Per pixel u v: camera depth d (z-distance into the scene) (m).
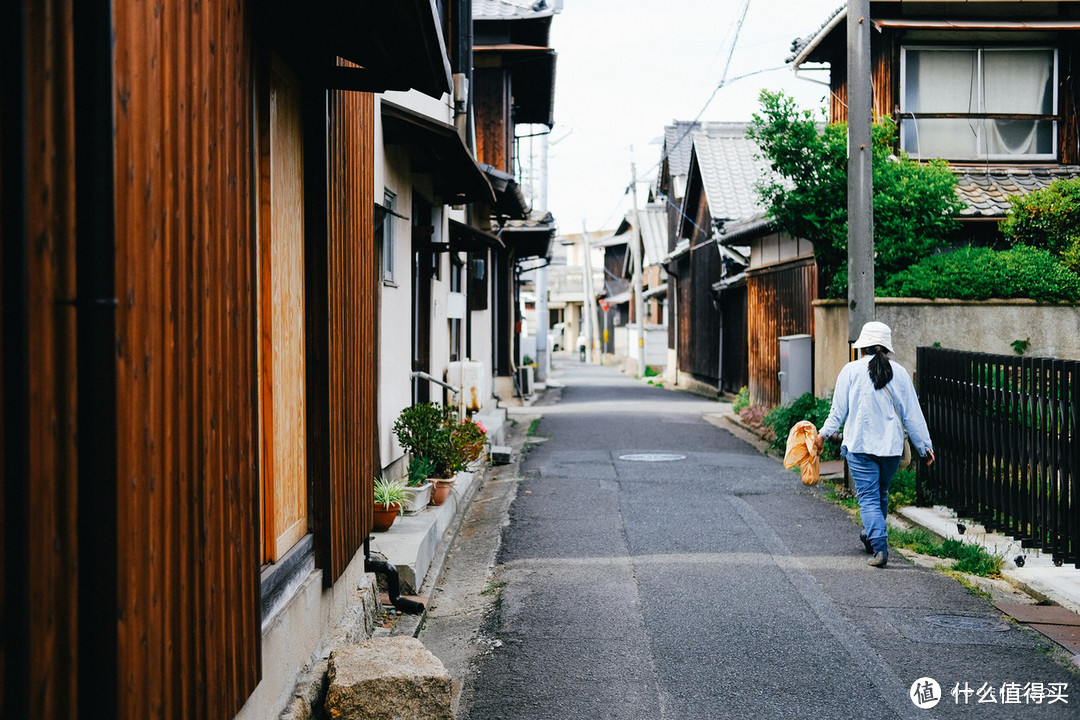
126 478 2.18
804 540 7.72
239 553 3.12
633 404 22.17
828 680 4.64
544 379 32.34
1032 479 6.52
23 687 1.78
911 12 13.32
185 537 2.60
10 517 1.75
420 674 3.89
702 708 4.31
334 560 4.65
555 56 17.00
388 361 7.82
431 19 3.80
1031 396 6.59
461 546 7.70
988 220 11.71
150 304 2.33
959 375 7.94
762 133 11.66
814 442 7.61
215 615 2.87
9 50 1.72
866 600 5.99
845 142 11.33
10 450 1.75
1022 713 4.24
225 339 2.97
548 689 4.56
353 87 4.51
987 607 5.84
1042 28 12.92
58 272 1.93
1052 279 10.25
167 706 2.46
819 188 11.36
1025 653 5.02
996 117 13.42
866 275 9.72
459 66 12.34
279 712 3.71
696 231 26.36
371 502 5.75
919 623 5.52
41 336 1.85
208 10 2.80
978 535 7.54
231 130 3.04
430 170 9.04
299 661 4.07
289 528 4.15
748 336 18.08
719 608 5.83
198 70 2.71
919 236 11.07
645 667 4.84
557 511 9.00
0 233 1.73
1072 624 5.46
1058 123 13.50
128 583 2.19
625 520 8.55
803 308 14.11
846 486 9.80
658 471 11.47
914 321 10.26
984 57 13.50
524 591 6.26
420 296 10.23
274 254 3.92
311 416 4.51
